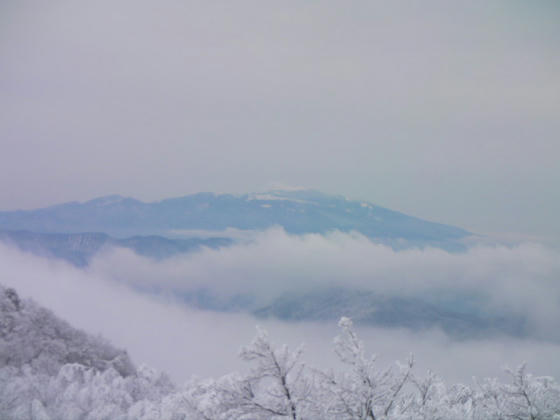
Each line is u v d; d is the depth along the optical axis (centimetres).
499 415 820
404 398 817
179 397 823
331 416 742
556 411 822
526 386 837
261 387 769
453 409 804
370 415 756
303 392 754
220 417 742
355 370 755
